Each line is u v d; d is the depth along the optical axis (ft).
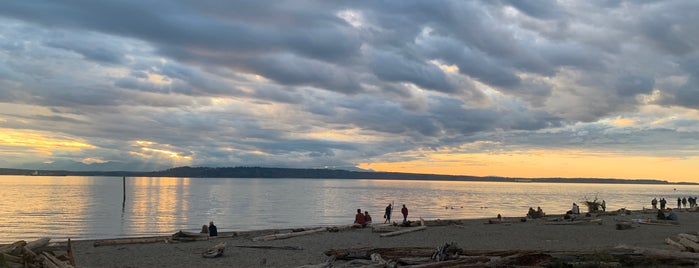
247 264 60.13
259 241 83.20
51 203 255.09
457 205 284.00
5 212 197.36
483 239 85.92
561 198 407.23
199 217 187.11
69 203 256.73
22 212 198.18
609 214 143.84
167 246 76.89
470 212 224.12
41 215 185.47
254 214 205.36
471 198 385.09
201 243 81.15
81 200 284.61
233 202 290.15
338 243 80.38
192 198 327.06
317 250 71.56
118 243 79.82
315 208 248.32
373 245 77.92
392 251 61.31
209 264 60.49
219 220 175.22
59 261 45.57
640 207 282.56
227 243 80.33
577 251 58.08
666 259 50.78
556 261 49.32
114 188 503.20
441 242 81.82
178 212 209.26
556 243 79.15
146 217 182.91
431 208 254.06
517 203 313.12
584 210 237.04
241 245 77.41
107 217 180.55
